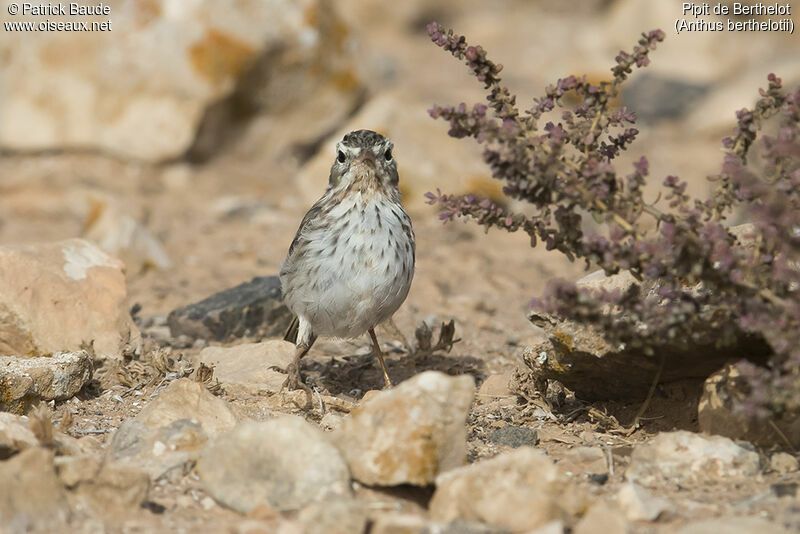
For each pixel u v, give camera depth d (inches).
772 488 325.1
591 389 426.3
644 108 1131.3
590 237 324.2
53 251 508.1
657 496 327.0
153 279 708.7
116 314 496.7
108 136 954.7
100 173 940.6
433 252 781.3
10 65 978.7
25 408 406.9
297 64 964.0
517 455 311.4
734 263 310.3
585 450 371.2
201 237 816.3
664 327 324.2
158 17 961.5
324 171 908.6
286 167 986.7
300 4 966.4
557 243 333.1
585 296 315.9
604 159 358.9
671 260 314.0
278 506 312.0
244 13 952.3
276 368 480.4
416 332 522.0
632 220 327.0
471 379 333.7
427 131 902.4
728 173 315.6
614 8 1478.8
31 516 290.8
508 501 299.7
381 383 503.8
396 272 445.4
